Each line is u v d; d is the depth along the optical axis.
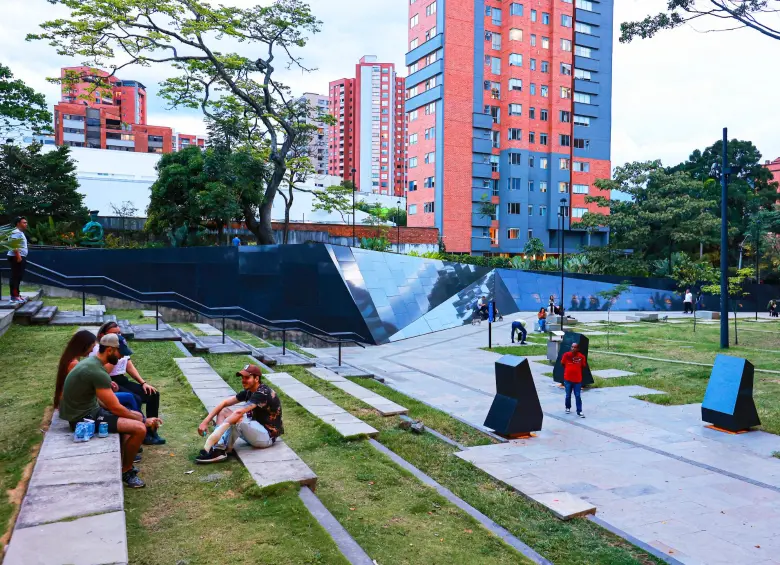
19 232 14.66
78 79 26.22
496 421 10.38
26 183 34.06
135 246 31.00
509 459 8.80
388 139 166.12
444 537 5.38
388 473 7.00
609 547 5.77
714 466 8.58
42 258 22.17
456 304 31.61
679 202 49.25
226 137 34.66
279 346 18.77
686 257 45.88
